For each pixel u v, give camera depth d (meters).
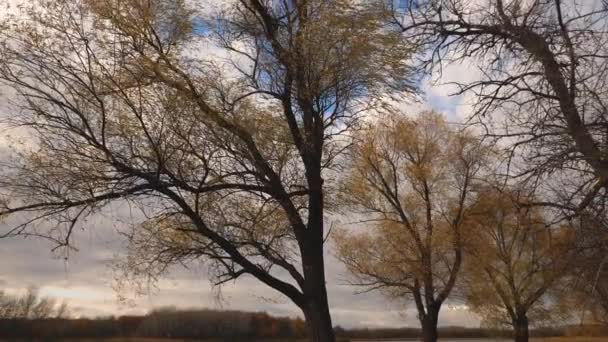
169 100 10.58
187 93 10.67
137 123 10.72
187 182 10.90
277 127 11.78
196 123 10.85
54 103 10.30
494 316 24.91
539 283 23.11
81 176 10.39
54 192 10.34
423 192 23.86
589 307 11.20
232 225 11.39
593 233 7.96
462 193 22.67
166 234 11.31
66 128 10.38
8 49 10.22
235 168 11.38
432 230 23.48
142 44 10.95
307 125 12.04
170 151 10.72
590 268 8.23
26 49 10.23
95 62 10.52
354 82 11.64
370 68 11.39
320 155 12.26
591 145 7.67
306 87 11.62
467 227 22.77
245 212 11.65
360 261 24.47
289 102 11.99
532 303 23.48
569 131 7.78
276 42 11.61
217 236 10.97
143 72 10.69
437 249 23.33
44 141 10.44
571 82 7.87
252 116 11.35
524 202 8.50
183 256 11.27
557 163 7.85
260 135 11.46
